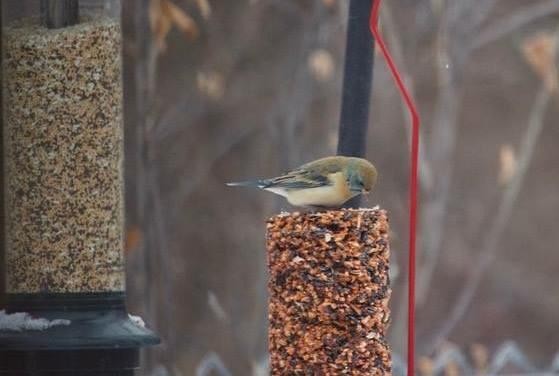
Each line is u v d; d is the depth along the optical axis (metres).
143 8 12.95
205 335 15.30
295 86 15.86
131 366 8.32
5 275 8.74
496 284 20.09
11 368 8.23
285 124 15.84
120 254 8.79
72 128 8.72
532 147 19.61
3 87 8.76
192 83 15.23
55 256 8.66
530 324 20.05
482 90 19.44
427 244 17.12
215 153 15.58
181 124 15.17
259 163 15.87
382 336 7.25
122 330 8.35
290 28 15.96
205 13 13.49
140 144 13.14
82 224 8.70
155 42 13.01
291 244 7.23
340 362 7.19
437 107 17.27
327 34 15.70
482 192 19.41
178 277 15.40
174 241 15.41
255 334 15.45
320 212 7.35
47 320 8.42
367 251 7.20
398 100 17.16
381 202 17.39
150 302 13.23
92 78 8.75
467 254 19.30
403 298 16.62
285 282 7.24
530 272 20.27
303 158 15.76
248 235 15.82
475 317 19.67
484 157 19.48
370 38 7.96
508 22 17.81
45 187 8.69
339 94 15.70
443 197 17.30
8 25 8.80
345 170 7.54
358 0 7.96
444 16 16.83
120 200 8.83
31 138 8.70
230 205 15.88
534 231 20.53
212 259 15.73
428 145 17.31
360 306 7.19
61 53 8.71
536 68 16.02
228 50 15.63
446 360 15.13
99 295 8.68
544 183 20.48
